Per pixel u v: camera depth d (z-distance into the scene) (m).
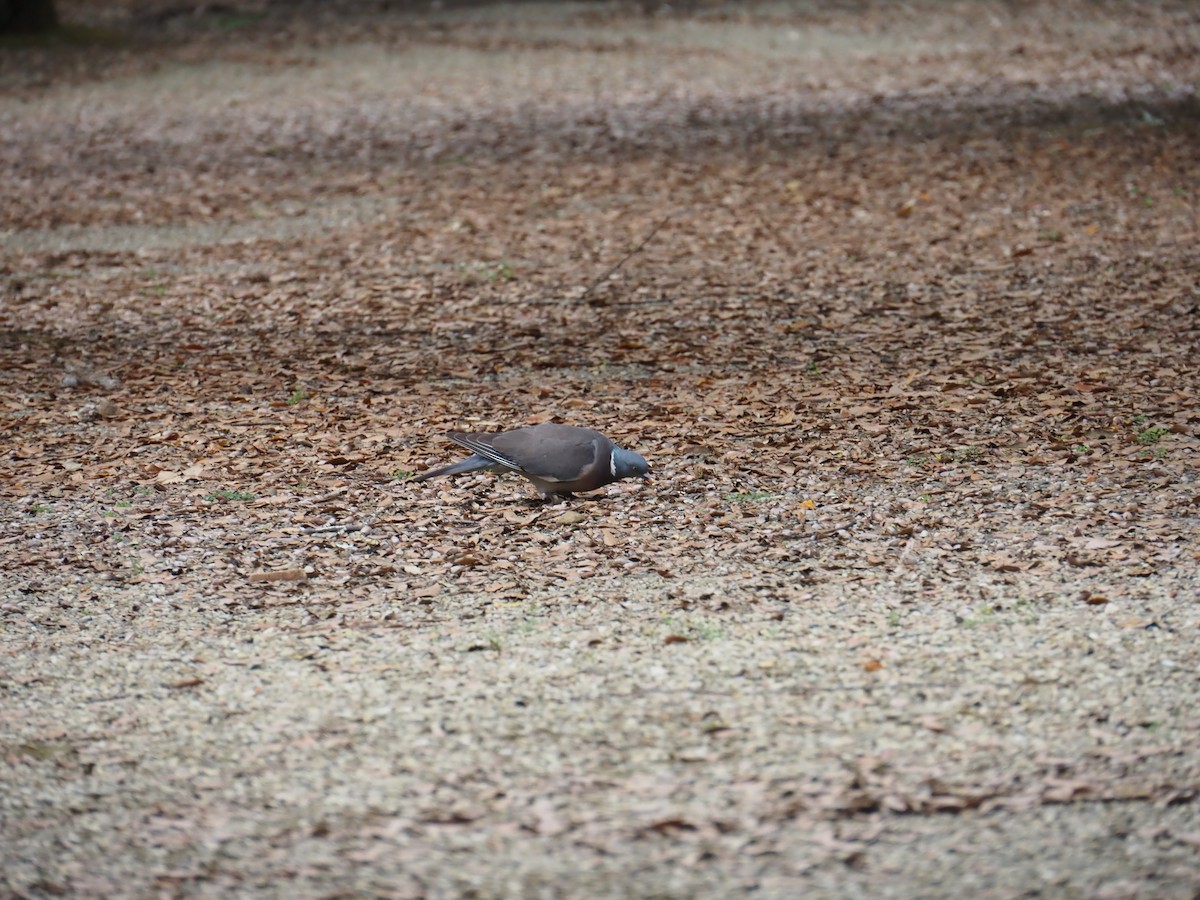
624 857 6.58
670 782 7.20
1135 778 7.06
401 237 22.52
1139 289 17.94
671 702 8.05
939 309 17.61
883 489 11.72
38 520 11.67
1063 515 10.87
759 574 9.98
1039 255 19.81
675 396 14.71
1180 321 16.48
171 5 52.50
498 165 27.34
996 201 22.88
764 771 7.27
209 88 37.50
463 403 14.78
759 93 34.31
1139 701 7.82
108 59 42.19
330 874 6.51
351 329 18.02
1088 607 9.12
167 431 14.12
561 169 26.70
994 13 47.69
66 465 13.17
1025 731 7.57
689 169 26.17
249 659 8.89
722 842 6.67
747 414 13.97
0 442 13.96
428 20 48.88
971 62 37.97
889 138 28.20
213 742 7.81
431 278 20.23
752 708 7.95
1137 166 24.72
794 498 11.61
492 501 11.84
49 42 43.97
